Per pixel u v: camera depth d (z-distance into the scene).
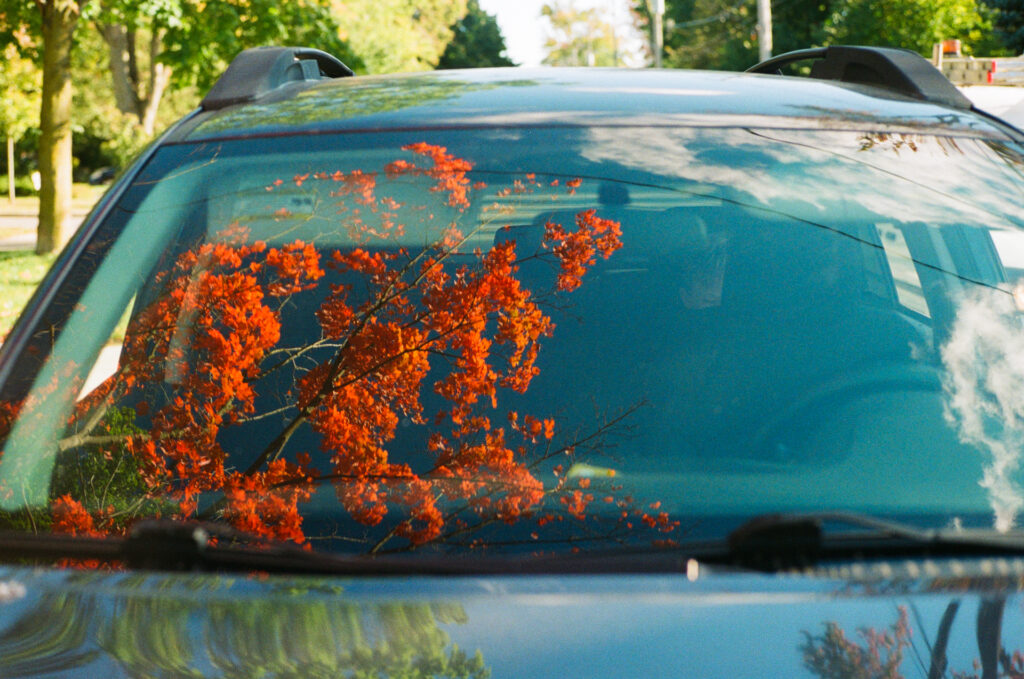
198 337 1.99
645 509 1.72
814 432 1.87
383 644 1.38
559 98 2.38
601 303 2.04
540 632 1.40
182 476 1.83
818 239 2.11
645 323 2.01
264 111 2.36
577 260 2.08
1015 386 1.96
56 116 19.41
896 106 2.43
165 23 17.69
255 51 2.65
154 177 2.15
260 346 1.99
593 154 2.18
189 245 2.07
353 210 2.11
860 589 1.46
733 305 2.04
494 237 2.11
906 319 2.05
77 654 1.39
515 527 1.69
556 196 2.12
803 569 1.50
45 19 19.31
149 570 1.52
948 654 1.38
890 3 32.47
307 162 2.16
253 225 2.10
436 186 2.13
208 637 1.40
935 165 2.23
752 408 1.90
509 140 2.21
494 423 1.88
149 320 1.97
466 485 1.79
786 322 2.02
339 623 1.41
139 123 31.64
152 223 2.07
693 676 1.35
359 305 2.04
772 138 2.26
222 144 2.21
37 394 1.84
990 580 1.47
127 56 33.66
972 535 1.55
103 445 1.83
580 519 1.71
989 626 1.41
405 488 1.79
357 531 1.71
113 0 17.53
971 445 1.86
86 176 53.34
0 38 20.42
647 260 2.09
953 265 2.13
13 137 37.50
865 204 2.14
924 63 2.65
